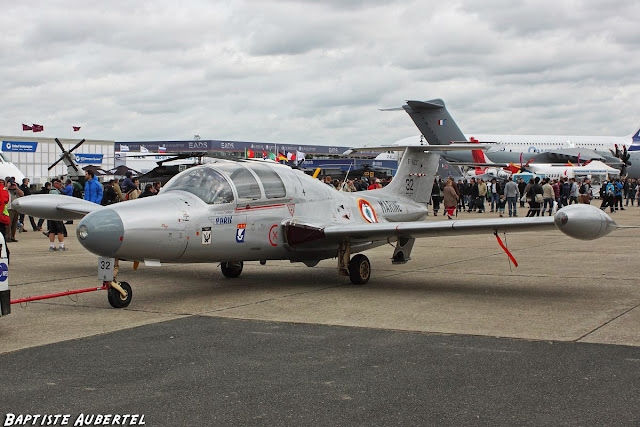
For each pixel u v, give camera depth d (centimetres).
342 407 461
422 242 1833
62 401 477
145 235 826
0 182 1363
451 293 959
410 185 1362
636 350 610
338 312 819
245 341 663
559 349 618
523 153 6662
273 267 1290
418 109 5431
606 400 469
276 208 1007
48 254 1519
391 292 973
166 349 630
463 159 5744
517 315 787
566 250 1575
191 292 984
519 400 471
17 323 758
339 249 1048
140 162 5641
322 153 10294
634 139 7344
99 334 698
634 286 1004
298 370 555
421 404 465
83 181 3319
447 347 631
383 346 638
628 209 3609
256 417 443
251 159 1083
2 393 496
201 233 892
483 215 3131
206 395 489
